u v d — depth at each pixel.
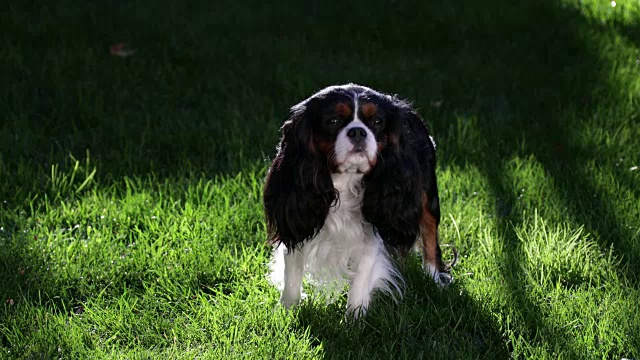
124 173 7.58
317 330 5.28
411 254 6.12
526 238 6.54
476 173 7.65
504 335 5.25
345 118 5.07
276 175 5.42
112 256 6.10
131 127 8.48
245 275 6.02
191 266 6.02
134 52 10.56
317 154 5.20
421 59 11.07
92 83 9.50
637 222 6.70
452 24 12.16
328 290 5.77
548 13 12.59
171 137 8.27
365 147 4.96
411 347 5.10
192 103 9.46
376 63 10.77
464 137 8.41
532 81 10.23
